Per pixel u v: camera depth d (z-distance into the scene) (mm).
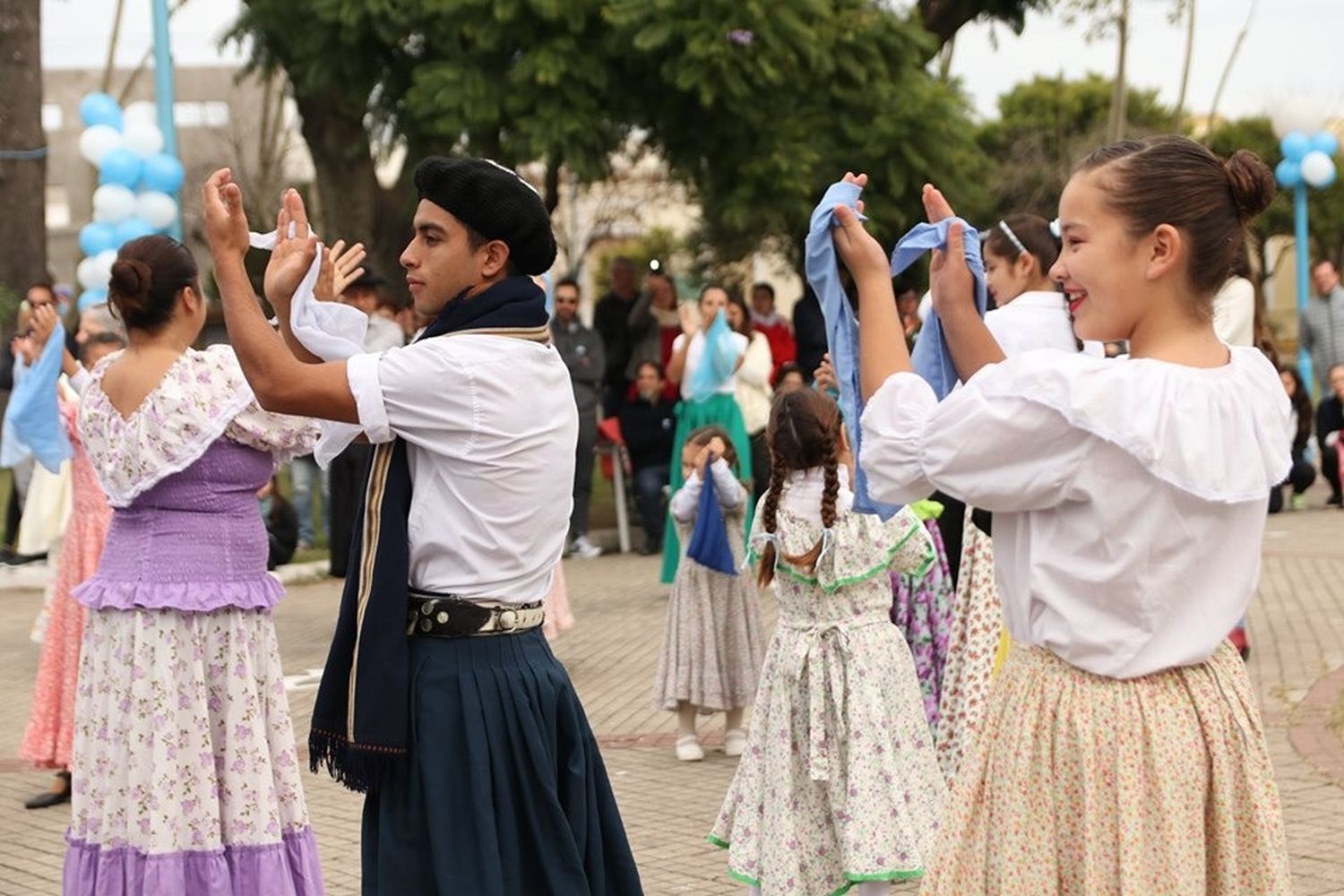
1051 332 4934
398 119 15242
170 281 4629
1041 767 2580
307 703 8422
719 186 15086
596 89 14086
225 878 4500
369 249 18156
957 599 5254
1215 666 2602
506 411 3303
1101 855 2529
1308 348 16797
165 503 4555
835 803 4895
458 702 3334
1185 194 2547
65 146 48000
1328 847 5445
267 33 15305
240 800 4551
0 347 14977
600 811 3596
